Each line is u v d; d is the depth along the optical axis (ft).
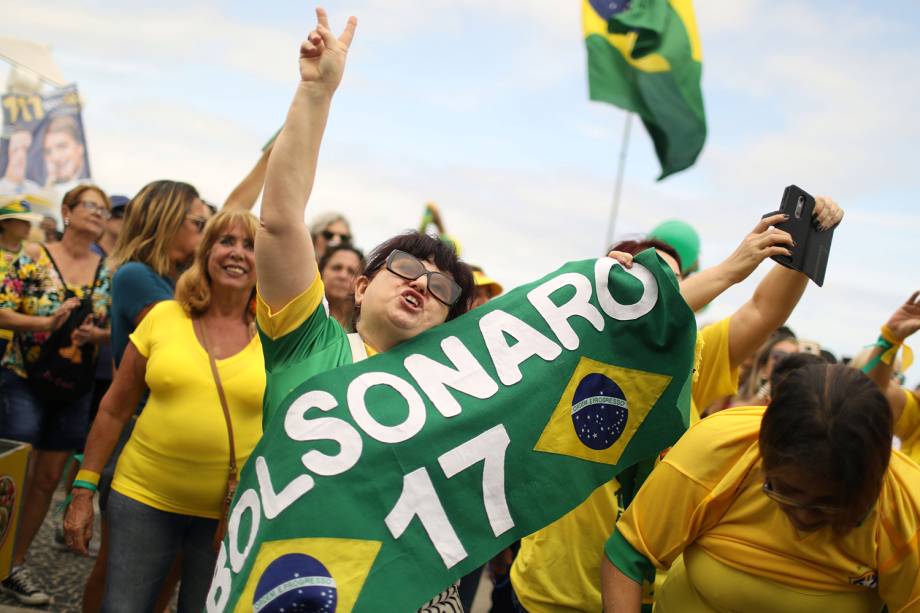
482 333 8.00
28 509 15.03
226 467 11.07
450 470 7.45
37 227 24.32
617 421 8.22
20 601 14.39
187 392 11.10
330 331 7.99
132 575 10.82
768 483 6.56
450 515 7.41
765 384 16.33
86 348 15.79
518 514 7.71
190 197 13.82
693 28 18.43
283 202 7.49
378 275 8.11
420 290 7.90
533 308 8.20
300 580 6.82
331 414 7.29
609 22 18.33
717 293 8.57
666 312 8.26
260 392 11.26
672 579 7.90
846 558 6.84
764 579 7.00
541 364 8.01
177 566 12.78
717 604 7.26
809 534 6.80
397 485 7.24
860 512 6.29
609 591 7.54
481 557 7.45
